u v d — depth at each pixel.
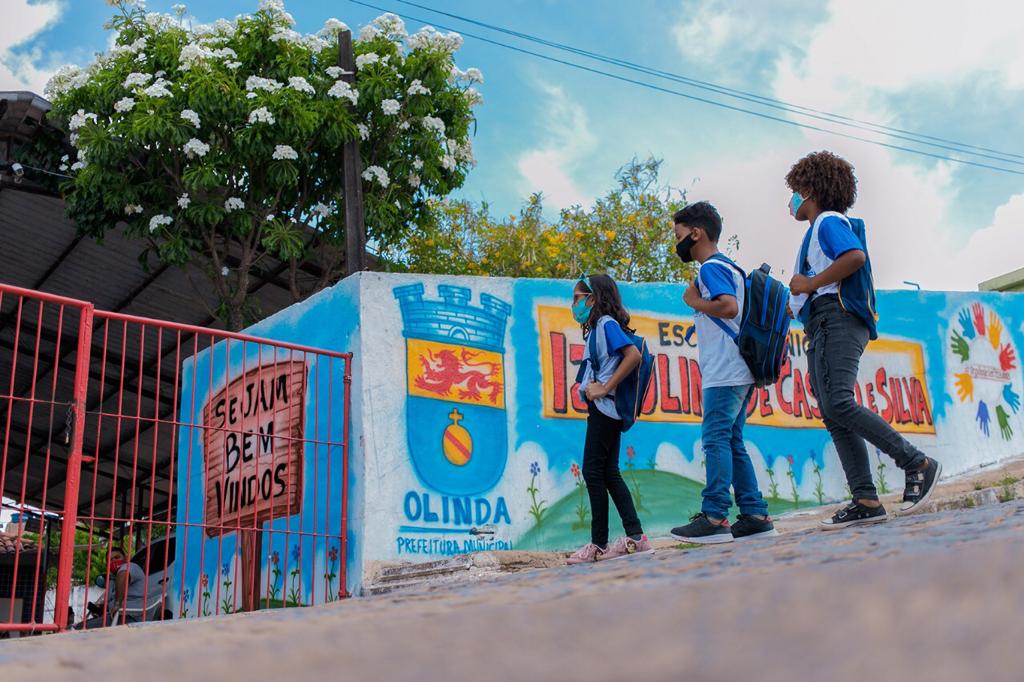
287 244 9.79
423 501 6.22
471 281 6.78
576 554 4.57
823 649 0.40
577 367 6.90
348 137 9.84
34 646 1.23
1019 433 8.44
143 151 10.04
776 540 2.68
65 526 4.76
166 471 15.30
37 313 12.94
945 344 8.29
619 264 12.80
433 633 0.65
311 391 6.73
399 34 10.68
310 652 0.64
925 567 0.57
